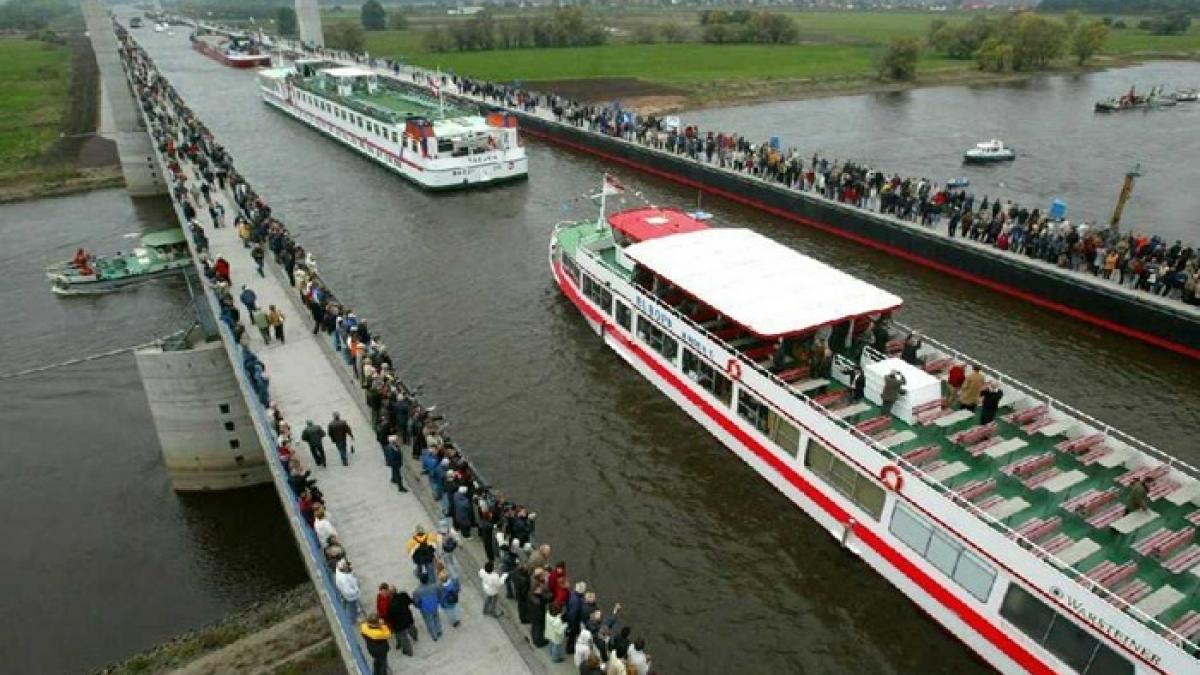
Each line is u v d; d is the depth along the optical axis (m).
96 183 82.94
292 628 25.98
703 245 34.50
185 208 47.16
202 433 33.84
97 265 55.53
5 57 178.12
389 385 26.97
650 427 33.00
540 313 42.88
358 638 18.86
